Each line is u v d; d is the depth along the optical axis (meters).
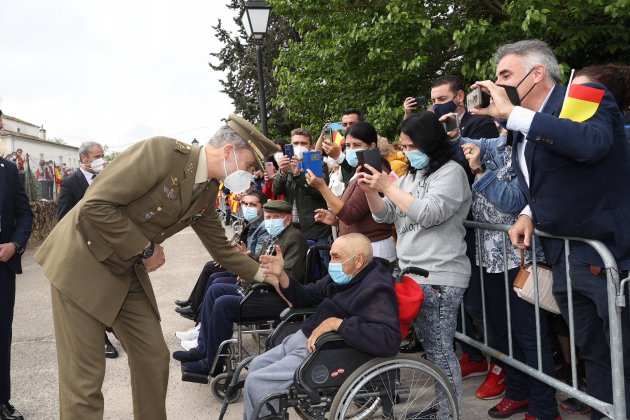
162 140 2.54
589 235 2.32
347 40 6.75
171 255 11.10
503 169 2.97
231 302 3.69
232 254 3.06
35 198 16.75
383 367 2.50
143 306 2.74
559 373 3.53
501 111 2.22
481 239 3.25
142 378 2.73
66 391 2.46
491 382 3.53
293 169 4.93
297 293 3.14
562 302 2.66
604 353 2.55
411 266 2.77
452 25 6.85
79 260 2.45
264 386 2.67
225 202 16.27
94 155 5.33
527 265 2.89
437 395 2.70
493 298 3.31
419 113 2.84
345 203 3.47
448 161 2.83
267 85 21.11
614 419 2.37
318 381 2.52
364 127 3.48
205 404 3.78
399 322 2.57
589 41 6.30
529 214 2.72
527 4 5.32
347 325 2.50
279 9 7.66
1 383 3.54
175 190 2.52
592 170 2.25
